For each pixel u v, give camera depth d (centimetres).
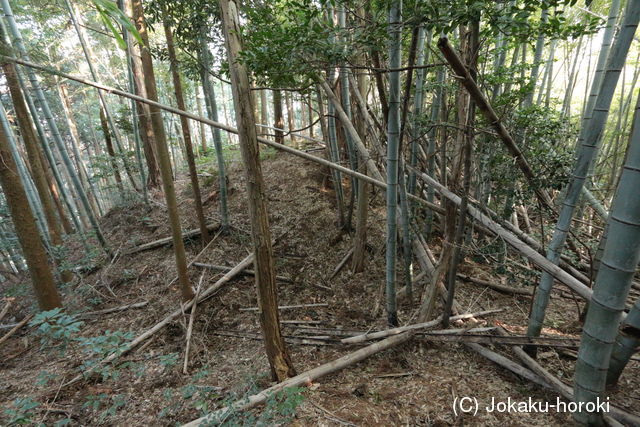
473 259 476
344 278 480
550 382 253
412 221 438
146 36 336
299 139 961
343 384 286
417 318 373
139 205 752
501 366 292
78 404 306
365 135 442
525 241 389
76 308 480
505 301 404
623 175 131
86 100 1304
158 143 370
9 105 787
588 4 160
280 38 189
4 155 350
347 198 611
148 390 320
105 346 270
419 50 339
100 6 106
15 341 443
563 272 249
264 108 1049
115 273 556
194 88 1145
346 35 197
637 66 604
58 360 382
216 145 538
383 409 254
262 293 265
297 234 562
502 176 293
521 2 164
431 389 274
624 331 204
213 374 330
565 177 249
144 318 448
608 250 140
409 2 182
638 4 180
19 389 338
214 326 421
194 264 534
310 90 304
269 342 281
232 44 213
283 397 254
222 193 563
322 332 370
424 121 330
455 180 325
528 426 229
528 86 283
